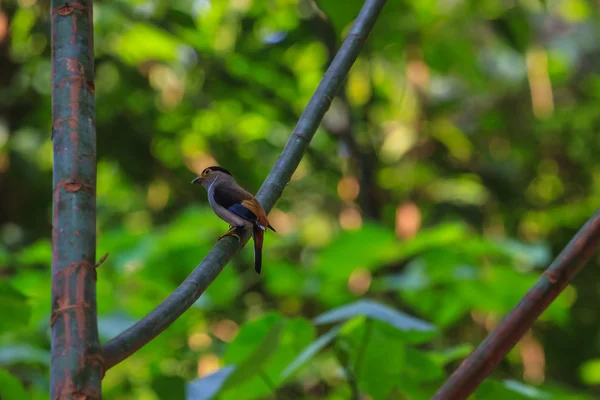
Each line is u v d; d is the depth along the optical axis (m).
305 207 15.65
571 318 13.91
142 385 10.13
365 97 13.86
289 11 12.59
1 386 5.25
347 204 13.30
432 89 15.30
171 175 14.36
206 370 10.38
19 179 13.09
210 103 13.43
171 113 13.60
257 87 13.07
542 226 15.42
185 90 13.34
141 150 13.61
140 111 13.67
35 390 6.49
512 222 14.93
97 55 13.26
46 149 14.35
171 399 5.11
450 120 15.88
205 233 9.18
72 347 2.44
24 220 13.41
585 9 15.59
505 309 8.59
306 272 9.62
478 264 8.58
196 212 9.60
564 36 17.80
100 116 13.48
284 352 5.31
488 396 4.91
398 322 4.60
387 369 5.02
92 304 2.54
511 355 13.97
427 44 13.16
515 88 15.94
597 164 16.36
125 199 15.62
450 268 8.27
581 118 15.82
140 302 8.49
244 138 14.21
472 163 15.06
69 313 2.49
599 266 14.31
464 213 14.08
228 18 12.92
